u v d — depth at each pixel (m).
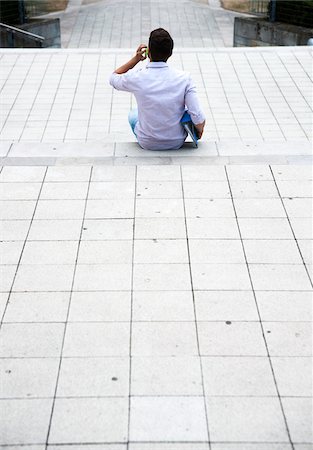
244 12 19.73
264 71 9.94
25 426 3.20
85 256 4.47
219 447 3.10
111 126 8.01
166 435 3.15
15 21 16.05
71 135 7.74
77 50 10.70
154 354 3.64
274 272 4.32
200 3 20.77
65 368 3.55
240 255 4.48
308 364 3.58
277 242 4.64
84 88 9.23
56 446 3.10
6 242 4.62
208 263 4.40
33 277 4.27
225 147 6.20
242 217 4.93
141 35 17.69
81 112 8.44
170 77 5.77
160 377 3.49
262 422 3.22
